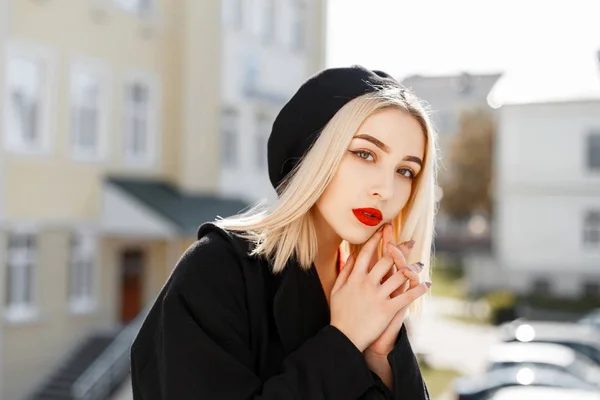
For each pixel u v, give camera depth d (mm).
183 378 1550
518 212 34438
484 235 50062
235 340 1607
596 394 10234
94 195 17969
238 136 21969
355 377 1594
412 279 1711
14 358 15969
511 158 34375
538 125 33906
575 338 14758
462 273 44031
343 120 1689
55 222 16984
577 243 33719
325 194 1732
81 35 17453
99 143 18188
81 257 17844
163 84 19984
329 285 1861
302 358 1595
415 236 1910
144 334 1684
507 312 30844
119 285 18844
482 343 25828
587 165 33438
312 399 1545
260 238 1726
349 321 1676
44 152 16703
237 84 21766
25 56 16188
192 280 1628
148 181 19578
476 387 10797
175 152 20328
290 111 1770
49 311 16844
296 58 24297
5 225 15766
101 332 17859
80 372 16656
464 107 45219
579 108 33281
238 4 22016
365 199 1699
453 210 49594
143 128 19594
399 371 1680
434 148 1809
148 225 17812
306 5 24781
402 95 1737
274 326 1700
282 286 1692
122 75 18672
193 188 20391
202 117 20656
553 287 34156
